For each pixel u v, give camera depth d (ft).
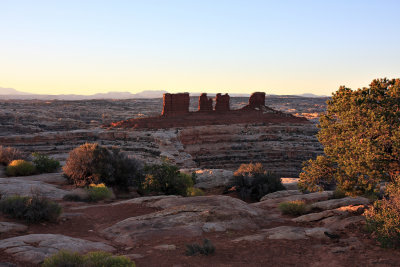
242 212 49.83
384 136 40.04
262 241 37.58
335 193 73.87
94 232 43.27
